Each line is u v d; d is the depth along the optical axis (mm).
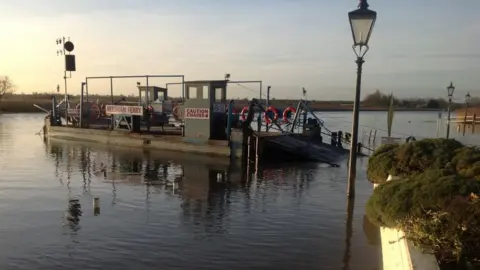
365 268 7102
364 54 10719
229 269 7137
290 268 7156
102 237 8852
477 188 4957
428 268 4113
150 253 7910
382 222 5707
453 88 18906
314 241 8492
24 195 12945
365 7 10461
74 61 32000
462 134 44844
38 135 35906
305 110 26781
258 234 8992
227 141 21328
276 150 21172
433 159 8641
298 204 11688
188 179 15875
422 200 5051
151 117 27391
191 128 22906
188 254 7848
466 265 4328
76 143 28828
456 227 4508
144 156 22219
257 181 15477
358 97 11297
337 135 25969
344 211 10844
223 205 11641
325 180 15695
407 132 46781
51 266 7332
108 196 12820
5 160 21047
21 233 9148
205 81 22047
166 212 10875
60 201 12133
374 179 10219
